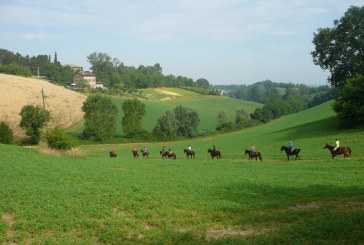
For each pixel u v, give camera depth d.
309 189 30.52
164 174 40.03
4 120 109.00
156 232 20.03
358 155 51.69
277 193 29.61
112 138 108.31
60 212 22.78
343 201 26.56
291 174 39.19
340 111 77.00
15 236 18.89
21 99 127.94
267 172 41.31
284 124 128.12
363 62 87.12
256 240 18.14
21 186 29.58
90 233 19.89
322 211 23.59
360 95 74.38
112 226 20.91
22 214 22.28
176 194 28.86
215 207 25.08
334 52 89.50
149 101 176.75
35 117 95.88
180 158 66.94
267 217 22.41
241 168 45.84
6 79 149.75
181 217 23.00
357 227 19.52
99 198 26.69
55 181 32.75
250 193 29.39
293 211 23.78
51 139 57.91
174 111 116.12
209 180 35.66
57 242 18.17
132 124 110.88
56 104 131.62
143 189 30.31
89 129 105.38
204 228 20.89
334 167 42.31
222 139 102.88
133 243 18.45
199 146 89.31
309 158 53.75
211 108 182.50
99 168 43.25
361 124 75.19
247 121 136.88
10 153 48.69
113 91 185.50
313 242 17.81
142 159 63.28
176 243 18.47
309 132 81.69
